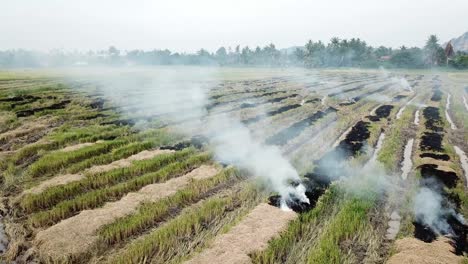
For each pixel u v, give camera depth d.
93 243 11.05
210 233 11.95
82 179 15.88
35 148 20.48
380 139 25.69
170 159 19.22
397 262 10.18
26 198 13.90
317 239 11.59
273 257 10.34
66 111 32.97
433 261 10.09
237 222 12.51
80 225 11.94
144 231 12.18
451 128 29.39
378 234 12.12
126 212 12.93
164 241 11.12
